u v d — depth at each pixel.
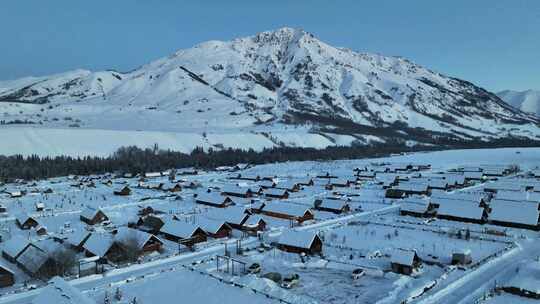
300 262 59.56
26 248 59.00
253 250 65.94
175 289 49.62
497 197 104.56
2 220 88.25
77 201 110.88
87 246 63.22
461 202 90.44
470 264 57.88
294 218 87.50
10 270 51.69
